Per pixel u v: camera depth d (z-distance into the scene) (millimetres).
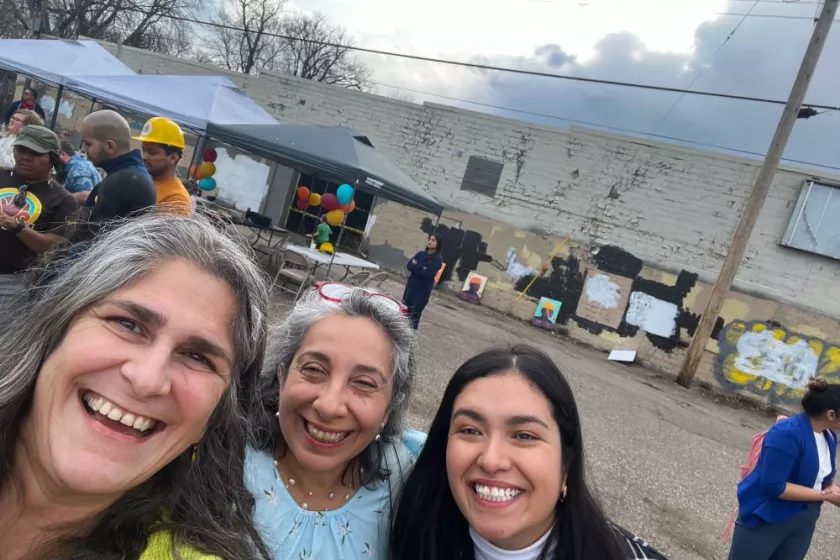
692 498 5211
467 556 1635
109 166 3303
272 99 18734
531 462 1409
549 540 1517
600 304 14688
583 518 1526
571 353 12680
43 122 5938
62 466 909
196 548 1085
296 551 1516
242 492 1267
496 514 1425
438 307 13305
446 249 16312
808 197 12891
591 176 15062
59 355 943
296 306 1731
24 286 1364
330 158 8211
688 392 12195
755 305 13148
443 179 16625
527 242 15570
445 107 16688
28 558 1019
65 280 1004
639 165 14594
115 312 939
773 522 3008
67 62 9938
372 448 1765
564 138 15383
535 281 15367
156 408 950
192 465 1163
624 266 14547
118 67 10906
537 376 1481
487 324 12930
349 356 1531
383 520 1715
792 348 12758
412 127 17062
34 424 963
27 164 3082
